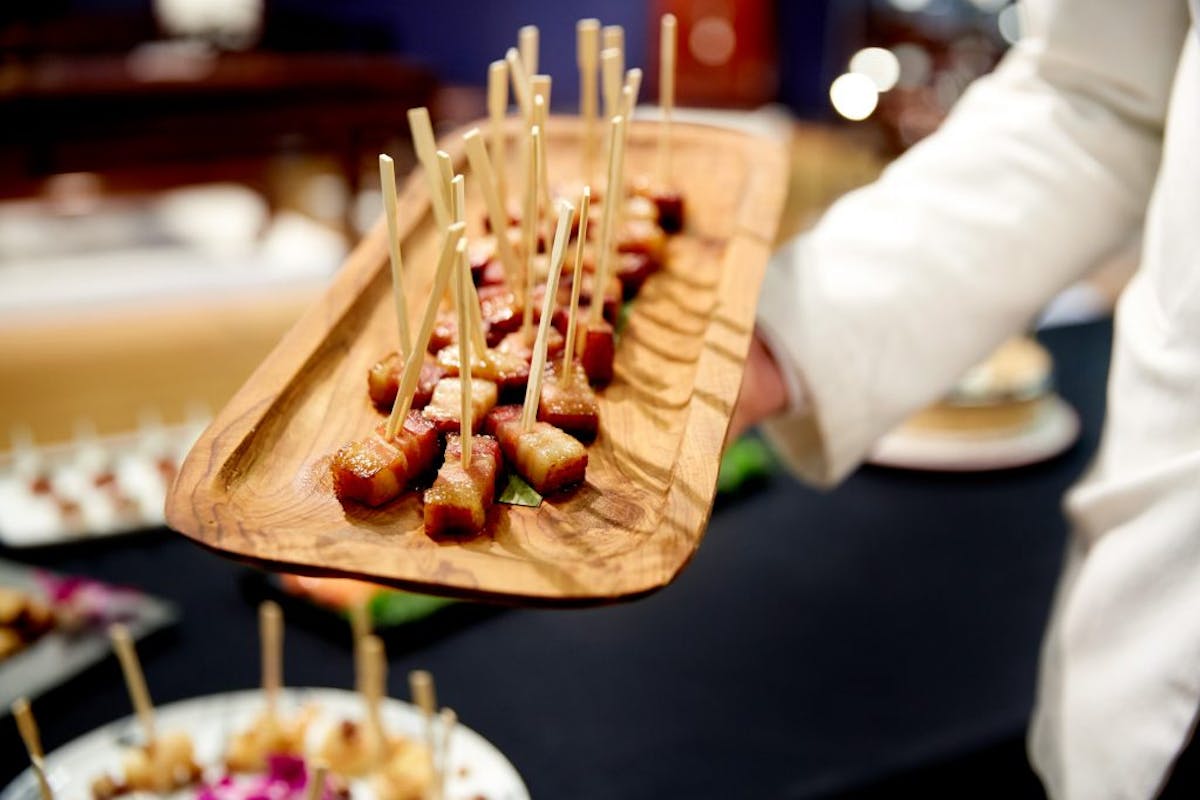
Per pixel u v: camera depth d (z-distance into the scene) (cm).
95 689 87
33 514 108
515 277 68
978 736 81
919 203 78
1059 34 77
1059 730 72
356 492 54
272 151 288
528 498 56
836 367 76
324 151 294
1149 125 77
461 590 49
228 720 82
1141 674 67
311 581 93
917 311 77
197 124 277
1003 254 77
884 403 77
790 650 90
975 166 78
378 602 90
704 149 88
